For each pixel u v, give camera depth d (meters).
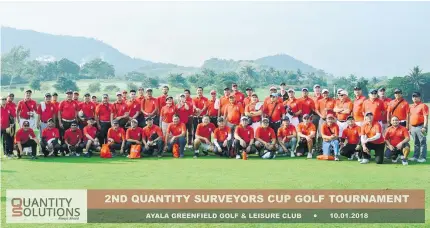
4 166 12.15
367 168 11.80
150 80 147.12
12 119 14.09
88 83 183.12
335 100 14.31
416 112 12.98
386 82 108.94
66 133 14.20
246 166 12.16
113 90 148.50
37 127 14.59
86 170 11.48
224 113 15.08
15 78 181.75
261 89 149.62
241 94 15.70
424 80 100.69
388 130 12.87
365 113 13.66
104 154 13.85
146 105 15.15
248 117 14.40
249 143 13.91
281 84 15.42
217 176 10.60
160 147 14.02
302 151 14.22
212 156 14.27
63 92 138.12
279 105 14.54
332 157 13.37
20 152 13.66
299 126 14.14
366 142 12.60
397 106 13.27
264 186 9.41
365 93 101.50
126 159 13.55
